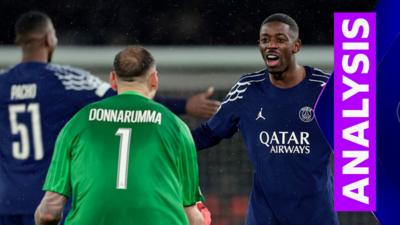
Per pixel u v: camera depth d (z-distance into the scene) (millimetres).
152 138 17266
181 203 17453
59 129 22125
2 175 22250
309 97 21422
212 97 30781
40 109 22062
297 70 21531
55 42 22719
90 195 17047
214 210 32531
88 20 41531
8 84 22234
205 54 30172
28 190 22094
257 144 21609
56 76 22172
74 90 22062
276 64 21141
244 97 21703
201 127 22328
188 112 22625
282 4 41719
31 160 22125
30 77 22156
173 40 41594
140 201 16953
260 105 21547
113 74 18250
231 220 32562
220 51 30172
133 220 16922
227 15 41562
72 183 17344
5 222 22281
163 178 17156
